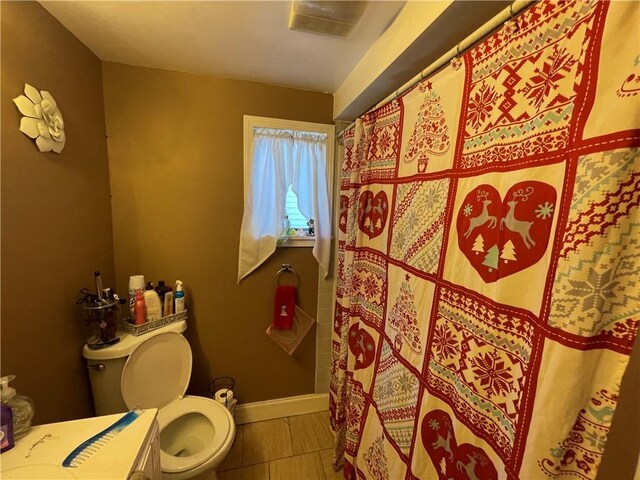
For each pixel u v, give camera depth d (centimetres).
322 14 102
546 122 55
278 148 170
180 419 136
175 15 106
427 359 90
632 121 43
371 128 132
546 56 56
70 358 113
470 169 75
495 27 69
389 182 117
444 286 84
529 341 58
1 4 82
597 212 46
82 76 124
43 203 98
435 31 87
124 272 155
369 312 132
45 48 101
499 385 65
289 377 193
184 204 161
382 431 113
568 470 50
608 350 46
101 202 139
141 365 131
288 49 128
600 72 46
